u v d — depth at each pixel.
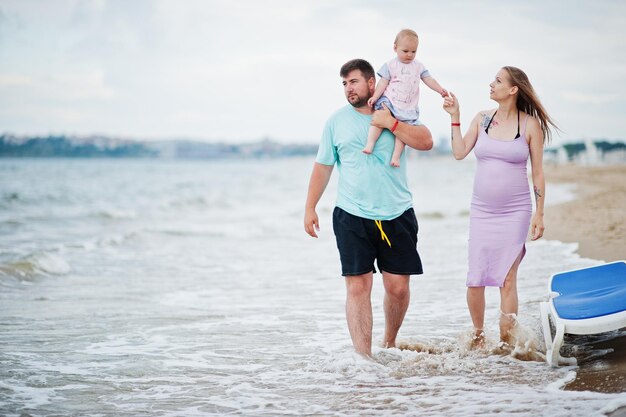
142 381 4.77
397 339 5.68
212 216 22.16
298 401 4.25
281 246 13.72
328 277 9.77
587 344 5.18
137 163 98.94
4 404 4.25
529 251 10.43
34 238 15.56
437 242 13.16
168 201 27.75
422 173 63.69
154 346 5.80
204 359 5.36
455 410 3.90
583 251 9.98
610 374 4.38
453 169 77.12
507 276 5.32
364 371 4.84
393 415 3.88
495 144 5.37
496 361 4.96
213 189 39.97
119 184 42.34
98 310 7.43
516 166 5.36
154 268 10.78
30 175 50.28
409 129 5.16
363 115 5.25
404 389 4.39
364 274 5.18
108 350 5.66
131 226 18.77
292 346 5.75
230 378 4.82
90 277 9.89
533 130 5.36
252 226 17.91
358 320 5.14
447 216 19.39
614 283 5.25
